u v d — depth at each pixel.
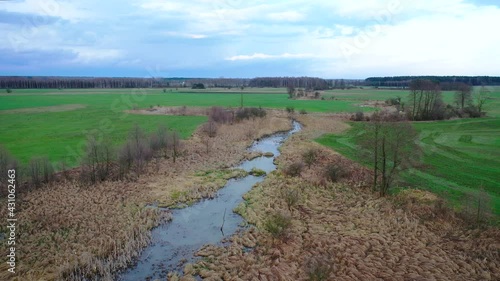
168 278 26.20
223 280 26.06
